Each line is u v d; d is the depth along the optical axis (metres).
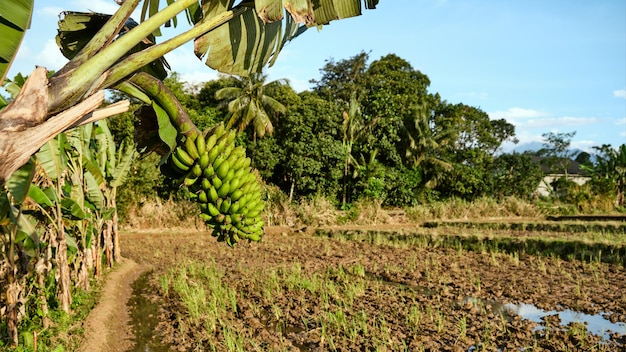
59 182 7.94
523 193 36.62
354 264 14.02
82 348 6.88
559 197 37.69
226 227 2.26
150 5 2.59
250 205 2.26
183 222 21.62
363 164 29.62
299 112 29.08
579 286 10.92
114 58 1.92
